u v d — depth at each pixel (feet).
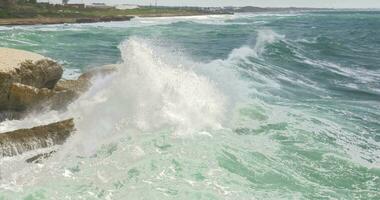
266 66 63.87
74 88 40.86
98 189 21.36
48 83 39.40
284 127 32.91
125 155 24.95
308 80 57.88
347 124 35.91
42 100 34.86
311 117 37.09
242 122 33.09
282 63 69.56
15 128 31.58
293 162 25.95
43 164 25.84
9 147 26.78
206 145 26.61
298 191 22.13
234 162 24.71
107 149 26.84
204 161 24.20
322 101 45.06
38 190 21.45
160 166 23.25
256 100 41.37
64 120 30.66
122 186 21.38
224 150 26.23
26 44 95.71
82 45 101.86
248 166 24.44
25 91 33.86
